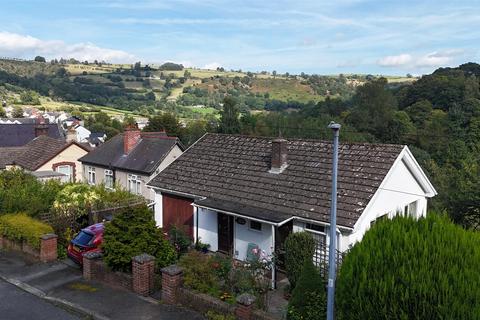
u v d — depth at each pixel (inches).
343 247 601.3
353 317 326.6
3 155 1503.4
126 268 561.9
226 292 488.4
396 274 310.2
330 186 663.1
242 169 792.9
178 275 496.7
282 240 665.6
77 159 1514.5
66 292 543.5
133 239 554.6
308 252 552.4
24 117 4414.4
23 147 1581.0
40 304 514.6
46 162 1423.5
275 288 598.9
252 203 701.3
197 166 853.2
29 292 549.3
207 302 466.9
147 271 525.0
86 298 523.8
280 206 669.3
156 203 862.5
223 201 730.2
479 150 1822.1
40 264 646.5
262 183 737.0
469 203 1083.3
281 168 743.7
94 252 595.5
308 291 421.1
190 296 482.0
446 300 285.0
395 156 671.8
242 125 2605.8
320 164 721.6
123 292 537.0
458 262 303.3
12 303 517.3
